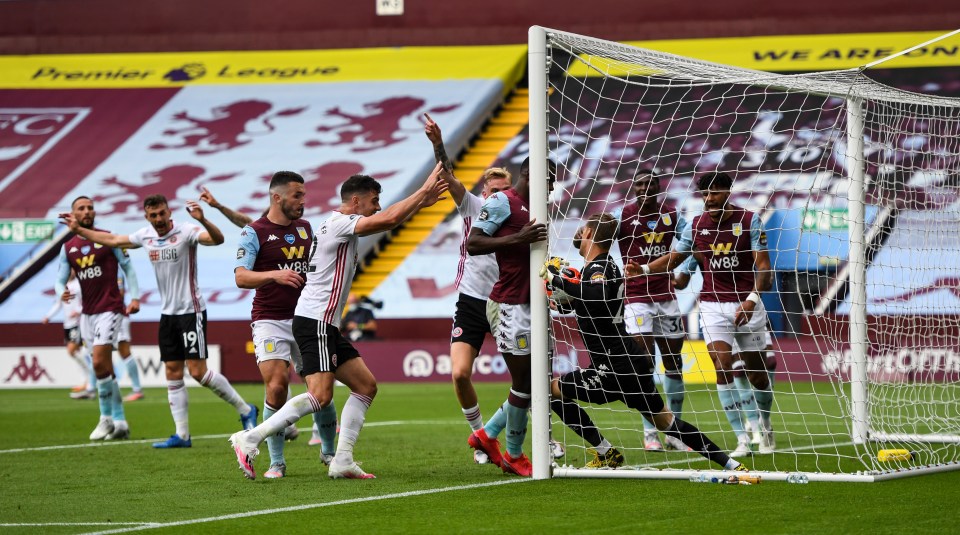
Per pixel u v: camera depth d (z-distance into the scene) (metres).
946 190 19.31
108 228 48.19
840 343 16.98
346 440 14.20
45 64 59.09
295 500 12.27
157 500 12.40
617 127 47.09
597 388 13.93
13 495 12.91
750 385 16.95
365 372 14.33
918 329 20.44
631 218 17.64
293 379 38.75
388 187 48.56
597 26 54.78
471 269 15.40
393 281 45.59
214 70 57.75
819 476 13.25
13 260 47.66
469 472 14.88
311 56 57.62
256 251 15.32
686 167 44.94
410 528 10.33
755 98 47.12
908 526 10.16
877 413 21.47
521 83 56.03
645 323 17.44
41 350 39.91
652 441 17.39
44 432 22.12
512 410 14.45
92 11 59.62
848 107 17.56
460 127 51.50
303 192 15.45
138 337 43.69
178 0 59.09
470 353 15.41
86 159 52.81
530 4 55.91
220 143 53.06
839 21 52.91
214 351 40.88
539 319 13.96
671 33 54.12
